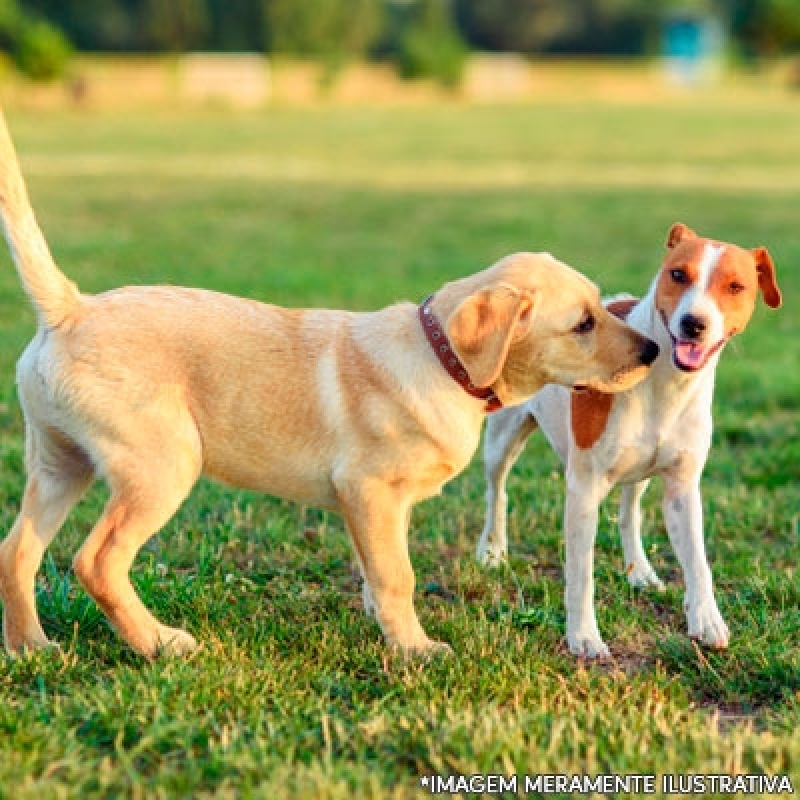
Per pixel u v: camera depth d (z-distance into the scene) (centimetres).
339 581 1030
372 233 3366
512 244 3184
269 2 13712
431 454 835
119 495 814
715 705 816
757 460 1396
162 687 756
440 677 809
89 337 816
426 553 1090
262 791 640
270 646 859
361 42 14175
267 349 845
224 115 8950
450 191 4522
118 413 808
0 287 2230
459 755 690
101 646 845
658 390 867
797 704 787
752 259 873
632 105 10994
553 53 18062
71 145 6144
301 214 3766
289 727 721
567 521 895
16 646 839
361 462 835
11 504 1157
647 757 688
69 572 998
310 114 9306
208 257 2772
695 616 893
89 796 652
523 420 1034
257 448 845
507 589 1022
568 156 6044
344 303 2238
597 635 892
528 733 711
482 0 17425
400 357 835
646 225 3591
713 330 835
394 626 850
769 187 4669
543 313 822
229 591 965
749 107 10581
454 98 12106
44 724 718
